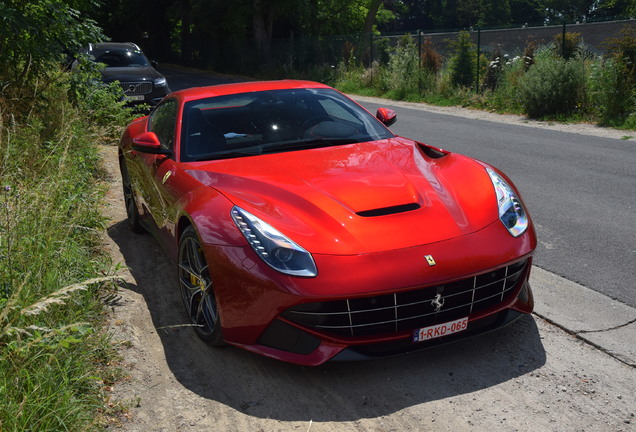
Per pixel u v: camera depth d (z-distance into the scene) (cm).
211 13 3656
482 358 313
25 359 271
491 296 309
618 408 266
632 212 554
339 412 273
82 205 491
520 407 270
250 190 335
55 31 809
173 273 446
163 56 4597
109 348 324
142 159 474
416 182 341
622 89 1209
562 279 405
